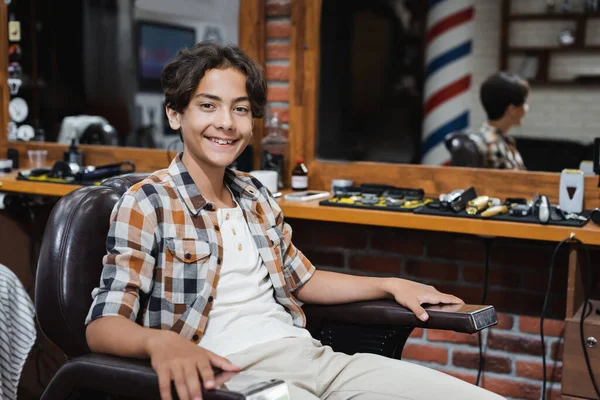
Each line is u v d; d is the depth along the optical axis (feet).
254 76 4.87
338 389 4.88
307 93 8.50
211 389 3.60
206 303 4.68
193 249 4.71
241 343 4.71
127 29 14.29
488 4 21.62
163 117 15.62
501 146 9.91
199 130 4.77
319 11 8.42
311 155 8.58
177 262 4.66
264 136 8.73
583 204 7.34
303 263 5.46
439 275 8.00
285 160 8.59
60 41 11.67
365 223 7.07
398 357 5.28
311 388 4.75
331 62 20.99
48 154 10.21
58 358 8.60
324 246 8.50
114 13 13.66
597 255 7.25
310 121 8.54
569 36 20.57
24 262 9.17
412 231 8.05
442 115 21.66
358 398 4.78
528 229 6.41
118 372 3.88
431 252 8.00
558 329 7.53
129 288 4.38
